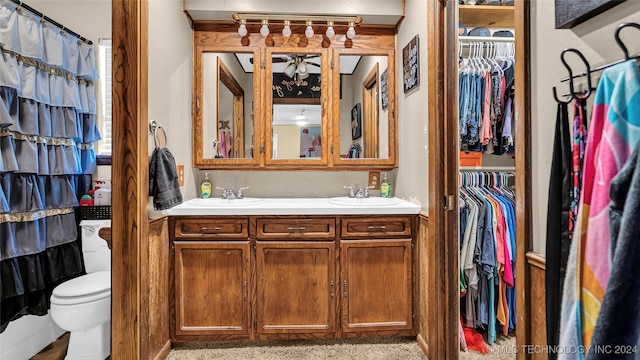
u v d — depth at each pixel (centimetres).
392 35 242
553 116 81
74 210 220
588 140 64
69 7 243
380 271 195
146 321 155
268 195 250
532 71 88
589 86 67
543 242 84
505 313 191
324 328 192
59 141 204
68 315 164
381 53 241
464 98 191
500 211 187
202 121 237
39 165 191
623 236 53
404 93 221
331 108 240
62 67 202
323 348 192
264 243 192
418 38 193
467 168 209
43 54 190
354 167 241
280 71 240
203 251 190
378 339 200
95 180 243
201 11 221
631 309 53
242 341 199
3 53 167
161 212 177
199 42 235
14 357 176
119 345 146
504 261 186
